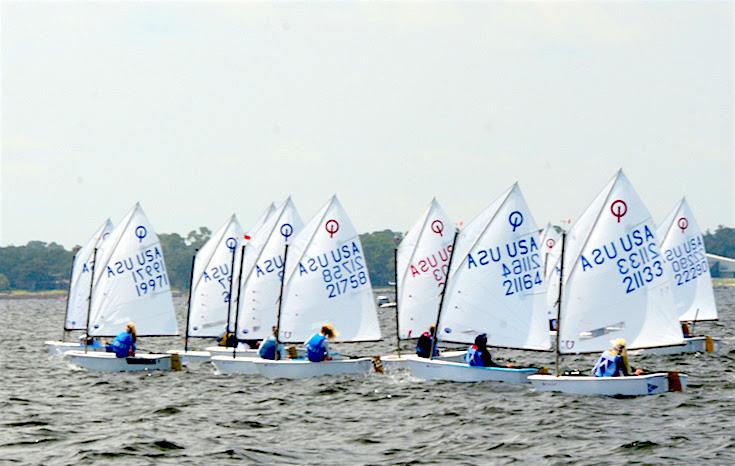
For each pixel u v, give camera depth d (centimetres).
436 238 9500
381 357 8769
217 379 8400
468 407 6556
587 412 6253
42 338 15925
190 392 7612
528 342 7588
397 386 7606
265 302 9681
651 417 6072
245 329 9681
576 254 7144
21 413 6669
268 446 5453
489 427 5888
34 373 9175
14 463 5038
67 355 9438
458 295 7762
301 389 7631
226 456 5191
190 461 5088
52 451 5344
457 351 9231
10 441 5625
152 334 10194
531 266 7606
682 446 5247
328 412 6556
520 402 6669
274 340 8706
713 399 6694
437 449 5338
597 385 6869
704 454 5053
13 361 10644
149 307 10181
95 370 9225
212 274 10775
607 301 7144
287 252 8812
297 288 8781
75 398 7394
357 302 8881
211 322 10744
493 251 7675
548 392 7031
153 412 6638
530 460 5034
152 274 10206
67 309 11394
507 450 5275
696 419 5991
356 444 5503
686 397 6775
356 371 8319
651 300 7175
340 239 8862
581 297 7125
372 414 6444
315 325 8794
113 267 10088
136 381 8369
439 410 6494
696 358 9912
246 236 10300
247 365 8706
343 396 7219
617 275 7150
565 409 6356
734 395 6881
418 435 5731
